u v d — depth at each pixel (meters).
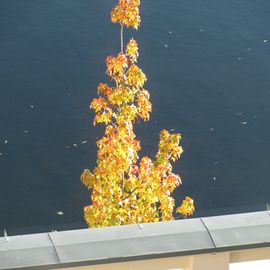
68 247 7.19
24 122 46.69
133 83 20.44
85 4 57.50
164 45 54.66
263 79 52.84
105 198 19.61
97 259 7.10
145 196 19.77
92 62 52.53
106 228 7.45
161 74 52.03
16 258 7.04
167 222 7.57
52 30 55.00
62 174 42.00
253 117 48.72
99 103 20.28
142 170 19.91
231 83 51.97
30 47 53.34
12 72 51.12
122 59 20.42
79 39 54.47
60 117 47.28
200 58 53.97
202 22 57.22
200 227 7.52
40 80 50.56
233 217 7.68
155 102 48.91
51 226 38.12
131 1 21.05
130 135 20.12
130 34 55.31
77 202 39.69
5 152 43.75
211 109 49.03
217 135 46.31
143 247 7.25
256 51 55.31
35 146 44.41
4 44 53.38
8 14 55.91
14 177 41.66
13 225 38.12
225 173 42.88
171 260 7.45
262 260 7.80
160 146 20.48
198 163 43.50
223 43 55.69
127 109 20.33
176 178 20.08
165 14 57.44
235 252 7.62
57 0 57.62
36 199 39.91
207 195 41.12
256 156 44.75
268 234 7.50
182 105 49.03
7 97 49.00
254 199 41.22
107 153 19.92
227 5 59.16
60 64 52.16
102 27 55.72
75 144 44.66
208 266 7.49
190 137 45.91
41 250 7.14
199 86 51.16
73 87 50.16
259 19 58.22
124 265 7.35
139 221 19.55
